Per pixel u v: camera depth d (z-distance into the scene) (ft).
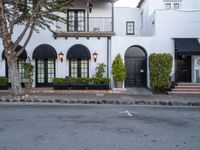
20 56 70.28
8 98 52.01
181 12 71.05
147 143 23.71
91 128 28.96
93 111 40.63
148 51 71.92
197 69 71.20
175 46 69.41
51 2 56.59
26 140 24.07
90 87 67.15
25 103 49.29
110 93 63.62
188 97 57.31
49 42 72.02
